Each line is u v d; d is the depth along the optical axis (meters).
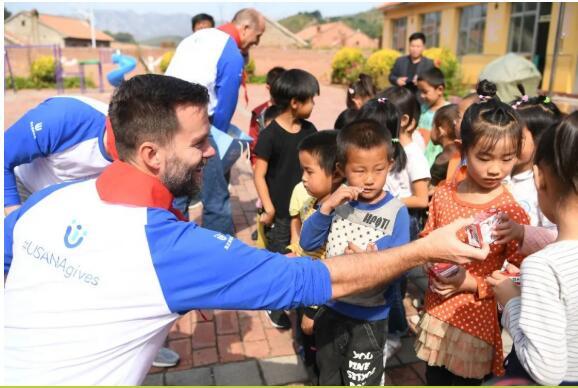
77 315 1.33
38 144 2.22
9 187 2.34
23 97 19.38
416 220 3.21
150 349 1.43
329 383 2.33
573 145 1.33
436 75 4.83
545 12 14.14
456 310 2.12
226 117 3.74
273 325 3.36
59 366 1.33
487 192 2.13
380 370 2.26
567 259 1.38
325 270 1.48
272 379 2.81
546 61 13.90
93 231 1.34
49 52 25.92
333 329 2.24
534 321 1.38
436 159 3.54
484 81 3.14
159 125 1.37
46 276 1.36
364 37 54.31
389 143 2.06
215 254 1.35
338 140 2.12
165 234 1.34
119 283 1.32
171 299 1.34
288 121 3.32
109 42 55.44
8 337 1.36
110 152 2.15
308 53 26.92
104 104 2.46
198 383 2.78
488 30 16.73
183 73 3.53
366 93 4.14
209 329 3.32
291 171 3.29
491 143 1.95
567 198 1.40
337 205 2.07
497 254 2.07
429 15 20.78
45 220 1.42
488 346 2.11
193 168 1.46
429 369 2.32
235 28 3.91
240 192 6.43
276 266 1.42
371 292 2.12
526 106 2.61
